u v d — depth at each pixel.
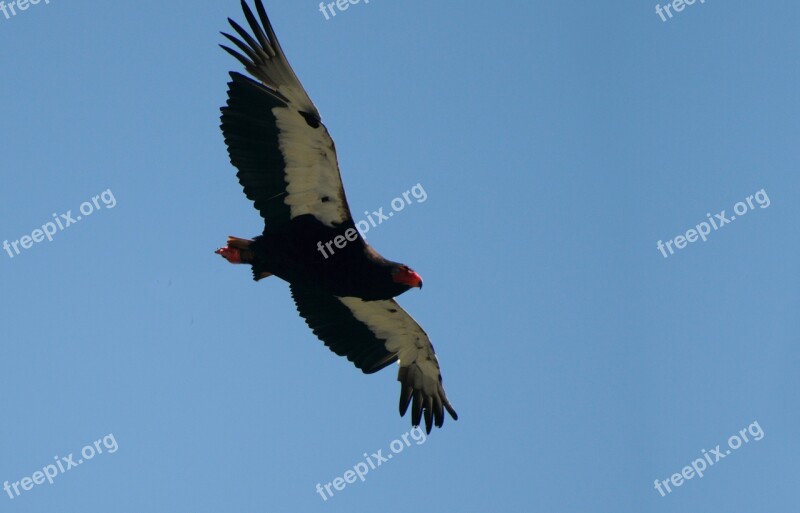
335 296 20.55
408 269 18.81
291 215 18.28
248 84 17.58
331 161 17.81
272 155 17.89
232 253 18.38
